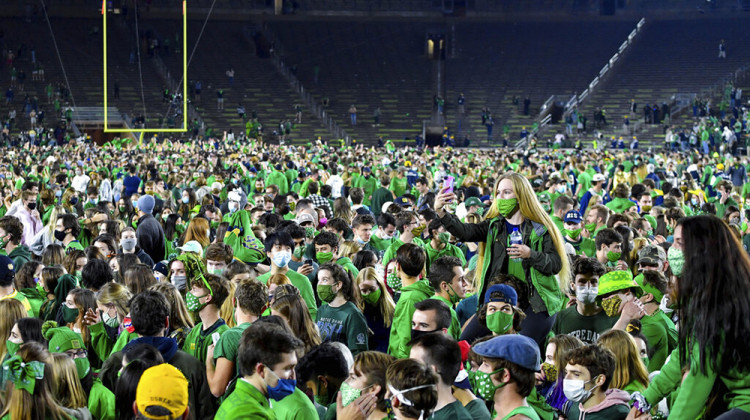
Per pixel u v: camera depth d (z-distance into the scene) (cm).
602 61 6019
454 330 684
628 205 1360
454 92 5953
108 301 692
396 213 1134
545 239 631
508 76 6019
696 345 421
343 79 6038
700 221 424
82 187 1780
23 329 611
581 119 5288
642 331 676
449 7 6238
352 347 688
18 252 1012
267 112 5709
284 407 480
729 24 6003
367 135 5672
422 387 411
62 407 517
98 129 5278
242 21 6131
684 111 5416
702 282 418
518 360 445
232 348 577
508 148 5112
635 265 882
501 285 584
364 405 461
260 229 1079
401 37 6262
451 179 646
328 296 697
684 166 3019
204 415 581
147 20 5916
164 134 5344
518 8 6238
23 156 3172
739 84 5594
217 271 836
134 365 503
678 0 6103
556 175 1716
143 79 5647
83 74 5544
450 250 911
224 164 2867
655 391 473
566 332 695
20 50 5456
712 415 429
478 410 489
